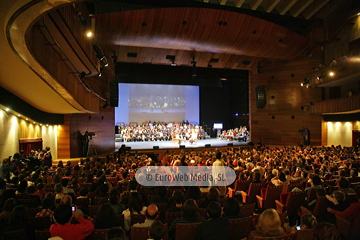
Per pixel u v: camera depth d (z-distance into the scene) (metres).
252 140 23.66
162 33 15.39
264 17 20.94
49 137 14.77
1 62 7.26
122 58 19.83
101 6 16.80
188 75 24.48
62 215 3.00
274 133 22.91
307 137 20.86
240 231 3.43
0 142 10.19
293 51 20.39
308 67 21.27
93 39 11.38
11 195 4.71
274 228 2.77
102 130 19.27
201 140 28.11
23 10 4.30
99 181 5.88
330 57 20.06
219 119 33.44
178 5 17.84
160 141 26.84
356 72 14.49
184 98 31.39
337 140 20.23
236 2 18.00
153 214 3.45
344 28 18.47
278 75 22.80
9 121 10.88
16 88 9.79
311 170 8.19
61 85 8.80
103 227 3.40
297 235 3.05
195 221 3.28
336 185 6.42
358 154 11.79
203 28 15.41
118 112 28.64
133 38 15.76
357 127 18.52
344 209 4.30
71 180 6.79
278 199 6.00
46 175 8.36
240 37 16.72
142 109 29.52
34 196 5.09
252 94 23.80
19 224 3.39
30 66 7.14
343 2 18.89
